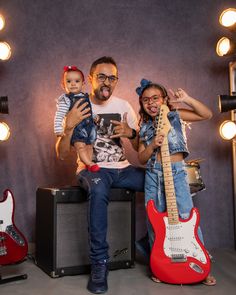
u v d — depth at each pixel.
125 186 2.28
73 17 2.93
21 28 2.88
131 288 1.92
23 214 2.82
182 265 1.95
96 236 1.97
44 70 2.89
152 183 2.11
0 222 2.00
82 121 2.19
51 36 2.91
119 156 2.31
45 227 2.24
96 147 2.28
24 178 2.84
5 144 2.84
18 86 2.87
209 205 2.94
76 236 2.18
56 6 2.92
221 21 2.65
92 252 1.96
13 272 2.23
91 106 2.30
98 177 2.11
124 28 2.96
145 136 2.18
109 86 2.32
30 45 2.88
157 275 1.99
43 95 2.88
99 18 2.95
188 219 1.99
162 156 2.04
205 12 3.02
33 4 2.90
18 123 2.86
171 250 1.97
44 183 2.86
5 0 2.88
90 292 1.86
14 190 2.83
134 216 2.31
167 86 2.97
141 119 2.28
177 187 2.05
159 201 2.06
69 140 2.19
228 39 2.60
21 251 2.03
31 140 2.87
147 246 2.31
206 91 2.99
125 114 2.37
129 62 2.96
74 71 2.25
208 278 1.98
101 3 2.96
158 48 2.98
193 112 2.18
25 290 1.90
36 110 2.88
